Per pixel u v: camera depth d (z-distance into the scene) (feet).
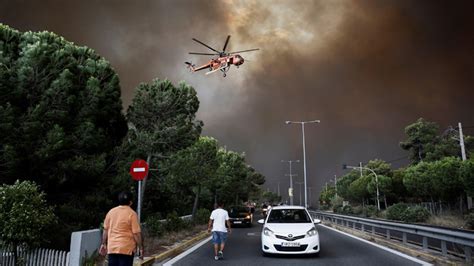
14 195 26.55
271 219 42.09
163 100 57.62
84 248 29.37
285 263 33.42
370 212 144.15
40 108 40.93
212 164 85.10
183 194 103.81
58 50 44.98
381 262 32.68
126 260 19.29
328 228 76.33
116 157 54.19
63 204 48.06
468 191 96.78
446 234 31.40
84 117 47.57
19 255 28.94
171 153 61.87
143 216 77.10
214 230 36.83
